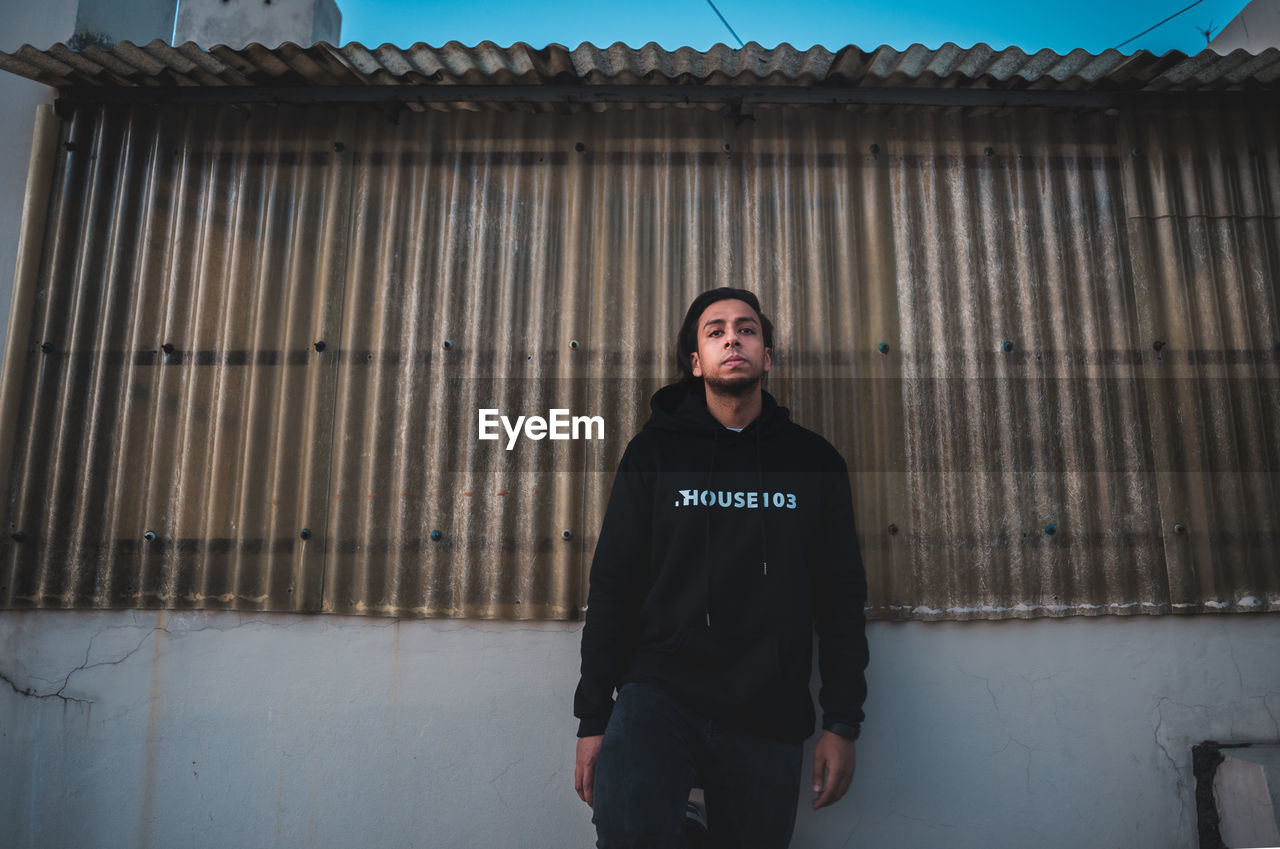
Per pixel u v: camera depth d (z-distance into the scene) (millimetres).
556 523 2359
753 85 2486
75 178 2539
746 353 1989
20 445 2393
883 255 2494
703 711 1754
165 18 3082
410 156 2559
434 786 2264
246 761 2279
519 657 2314
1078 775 2260
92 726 2297
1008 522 2357
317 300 2477
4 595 2334
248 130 2570
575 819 2240
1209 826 2232
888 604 2311
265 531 2363
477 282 2484
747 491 1954
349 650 2328
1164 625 2336
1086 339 2455
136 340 2451
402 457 2395
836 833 2221
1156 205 2529
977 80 2441
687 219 2514
